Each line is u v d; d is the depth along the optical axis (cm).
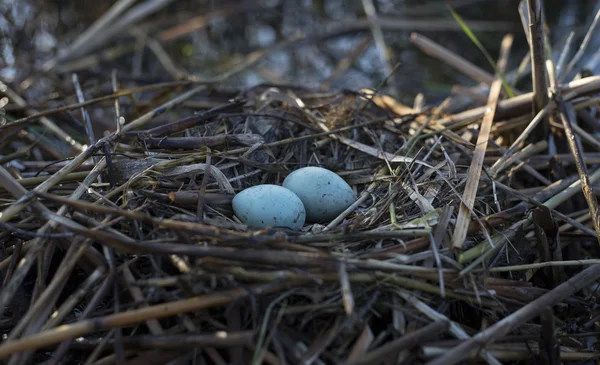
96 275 71
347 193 82
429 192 79
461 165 84
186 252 69
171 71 127
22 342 65
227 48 150
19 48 128
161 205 76
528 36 92
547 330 70
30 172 89
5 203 79
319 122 91
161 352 68
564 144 90
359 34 149
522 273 77
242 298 68
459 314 74
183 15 152
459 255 73
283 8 159
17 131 92
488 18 158
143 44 135
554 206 81
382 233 73
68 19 143
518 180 90
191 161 82
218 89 103
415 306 70
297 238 72
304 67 144
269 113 90
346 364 66
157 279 69
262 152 85
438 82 139
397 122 94
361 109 94
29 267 71
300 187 81
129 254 73
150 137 84
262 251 69
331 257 69
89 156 80
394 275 70
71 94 108
